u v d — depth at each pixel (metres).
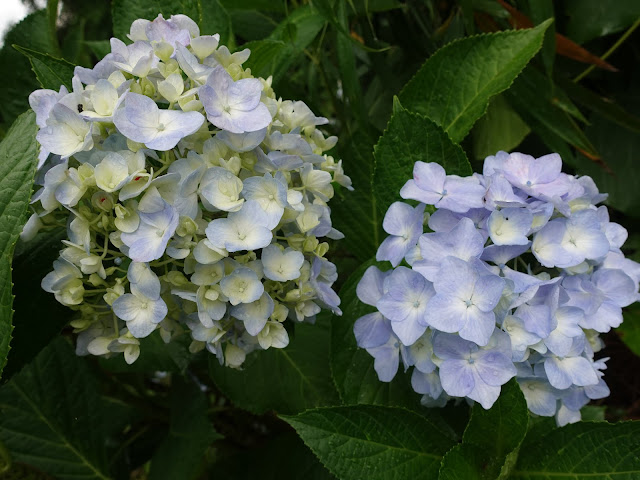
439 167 0.38
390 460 0.36
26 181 0.31
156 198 0.31
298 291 0.34
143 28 0.36
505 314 0.33
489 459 0.36
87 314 0.35
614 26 0.54
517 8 0.54
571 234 0.37
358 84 0.50
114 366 0.54
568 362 0.36
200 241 0.31
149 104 0.31
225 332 0.35
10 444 0.53
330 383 0.50
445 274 0.33
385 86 0.57
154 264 0.32
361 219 0.48
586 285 0.36
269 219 0.32
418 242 0.36
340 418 0.35
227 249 0.31
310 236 0.34
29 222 0.33
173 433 0.55
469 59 0.45
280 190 0.32
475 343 0.33
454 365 0.34
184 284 0.33
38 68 0.39
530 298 0.34
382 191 0.41
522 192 0.37
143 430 0.63
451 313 0.32
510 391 0.34
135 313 0.32
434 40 0.60
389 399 0.41
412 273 0.36
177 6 0.41
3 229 0.31
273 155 0.33
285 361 0.50
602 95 0.62
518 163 0.39
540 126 0.54
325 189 0.36
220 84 0.32
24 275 0.36
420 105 0.46
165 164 0.32
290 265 0.33
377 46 0.55
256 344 0.37
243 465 0.57
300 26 0.49
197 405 0.55
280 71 0.47
